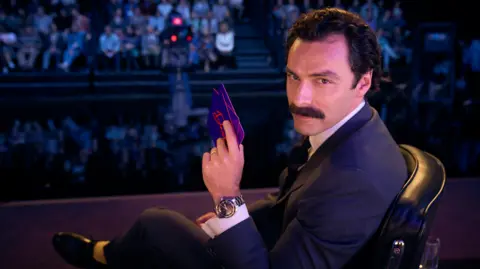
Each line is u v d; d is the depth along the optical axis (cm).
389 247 95
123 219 298
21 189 430
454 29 811
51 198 402
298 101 101
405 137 651
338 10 105
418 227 94
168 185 445
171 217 131
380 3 1028
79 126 734
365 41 99
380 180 99
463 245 251
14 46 981
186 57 756
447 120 700
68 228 283
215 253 105
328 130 111
